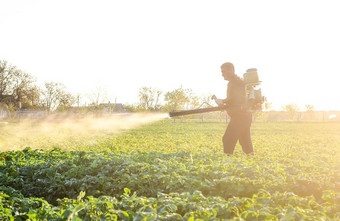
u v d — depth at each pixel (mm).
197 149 15594
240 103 8336
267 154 11438
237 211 4062
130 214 3840
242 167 6430
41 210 4152
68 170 7016
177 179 5973
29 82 81250
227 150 8703
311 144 19562
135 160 7633
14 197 5059
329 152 14844
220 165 6691
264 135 29031
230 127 8586
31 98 81188
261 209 4004
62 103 69938
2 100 77688
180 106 57969
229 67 8461
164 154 8555
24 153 9320
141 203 4180
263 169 6531
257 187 5691
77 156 7906
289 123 65188
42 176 6996
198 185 5824
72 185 6422
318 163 7875
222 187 5738
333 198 4984
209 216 3742
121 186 6211
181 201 4176
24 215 4344
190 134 29531
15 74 79750
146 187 6156
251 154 8781
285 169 6848
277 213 3979
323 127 47531
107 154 8609
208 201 4293
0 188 5668
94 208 4004
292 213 3713
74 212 3787
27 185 6723
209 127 43875
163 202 4176
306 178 5992
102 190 6301
